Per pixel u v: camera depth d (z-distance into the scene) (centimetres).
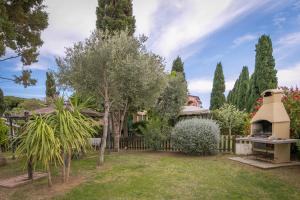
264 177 689
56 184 676
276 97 898
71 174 783
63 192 608
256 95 1891
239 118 1742
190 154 1127
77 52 984
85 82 984
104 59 914
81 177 744
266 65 1828
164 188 618
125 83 1035
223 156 1041
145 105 1284
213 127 1098
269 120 883
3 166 984
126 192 596
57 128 642
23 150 616
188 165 881
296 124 847
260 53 1858
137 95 1188
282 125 869
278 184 626
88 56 928
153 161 977
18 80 1298
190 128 1105
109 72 930
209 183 652
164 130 1330
